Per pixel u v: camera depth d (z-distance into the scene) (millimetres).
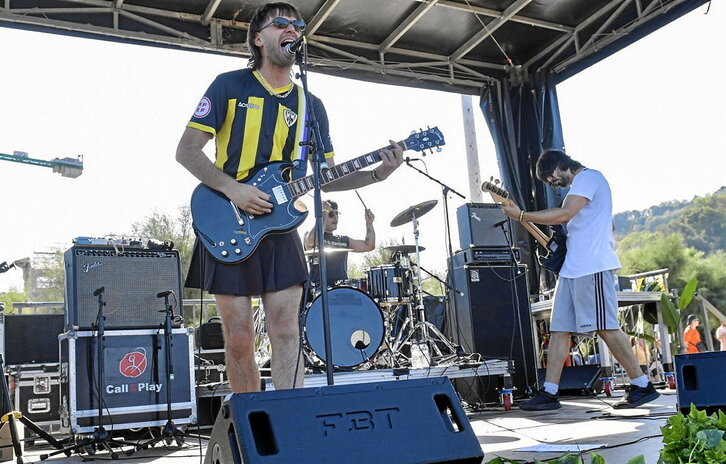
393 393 1542
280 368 2363
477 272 5898
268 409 1423
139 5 6355
